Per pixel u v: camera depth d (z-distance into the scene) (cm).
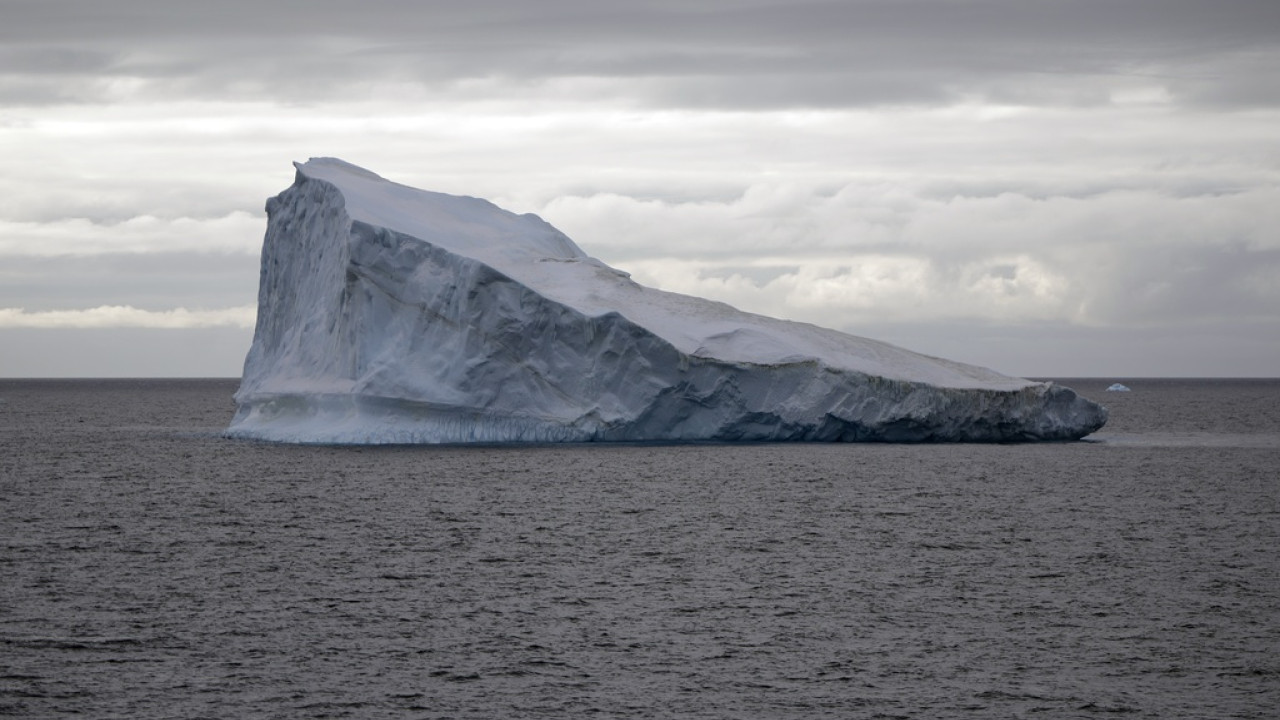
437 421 9375
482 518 6531
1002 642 4081
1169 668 3825
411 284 9406
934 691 3616
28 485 8056
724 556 5472
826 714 3438
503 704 3488
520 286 9294
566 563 5291
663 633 4159
